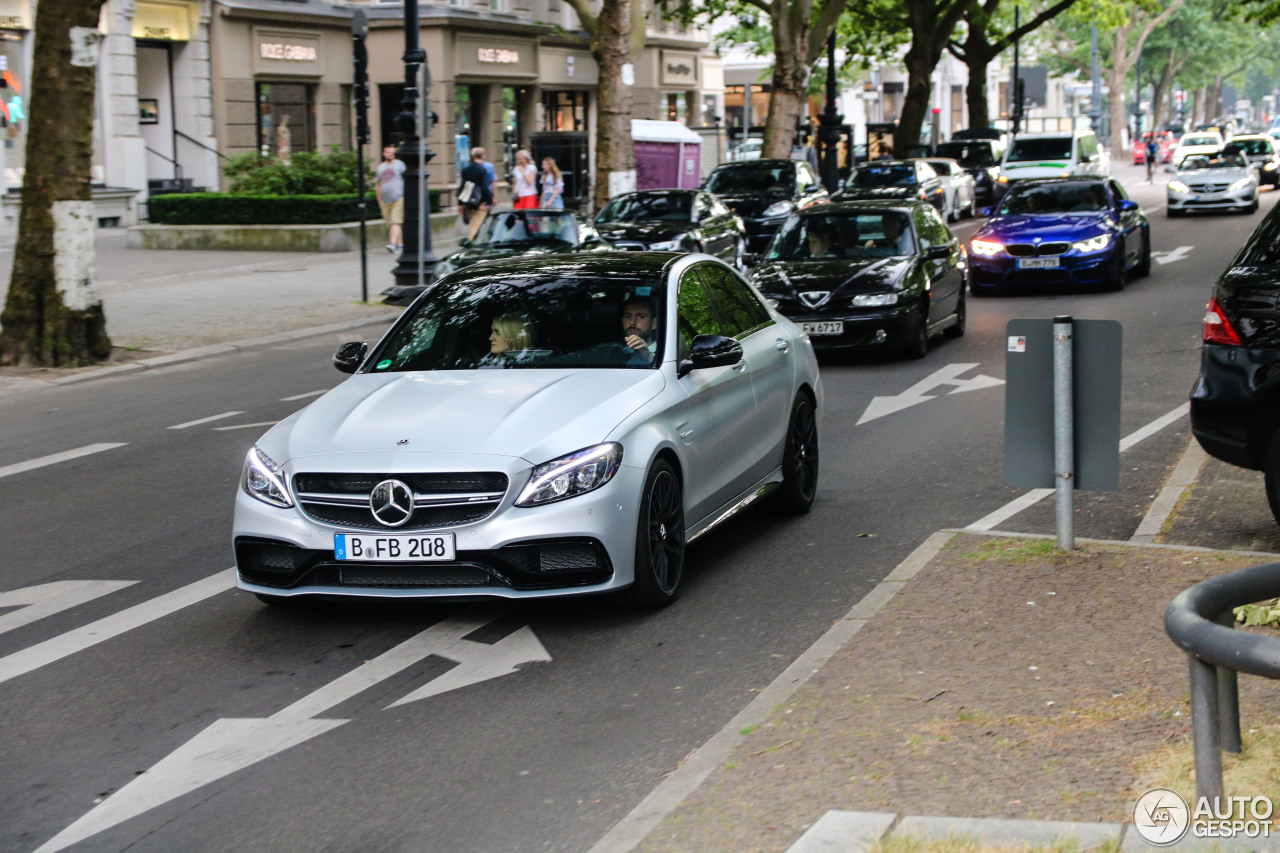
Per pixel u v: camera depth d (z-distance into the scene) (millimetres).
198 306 20766
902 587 6363
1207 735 3672
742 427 7598
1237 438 7121
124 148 33219
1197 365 13523
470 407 6508
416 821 4457
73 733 5340
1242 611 5676
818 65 63000
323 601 6906
